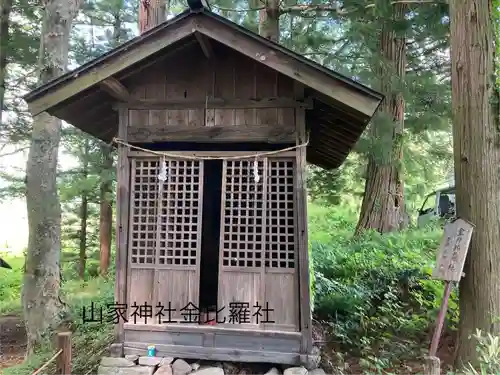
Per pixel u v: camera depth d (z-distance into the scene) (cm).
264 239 422
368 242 834
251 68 442
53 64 679
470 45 429
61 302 663
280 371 410
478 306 410
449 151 1353
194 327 419
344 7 802
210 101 442
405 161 1030
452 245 394
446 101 946
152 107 448
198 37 401
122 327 429
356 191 1328
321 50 989
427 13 771
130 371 407
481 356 395
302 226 415
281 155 428
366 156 979
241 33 392
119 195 439
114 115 513
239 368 419
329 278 704
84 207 1330
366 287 636
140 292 432
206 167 637
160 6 731
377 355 487
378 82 876
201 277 634
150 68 453
